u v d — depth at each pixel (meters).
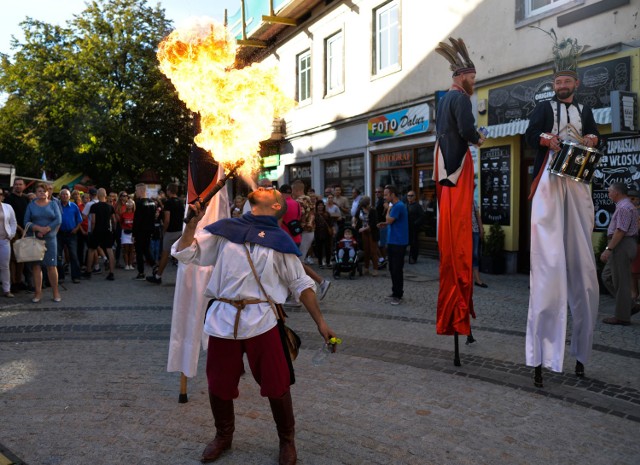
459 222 4.96
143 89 26.11
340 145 17.12
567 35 9.52
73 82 26.19
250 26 20.12
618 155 8.75
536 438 3.60
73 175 27.20
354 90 15.98
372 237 11.15
